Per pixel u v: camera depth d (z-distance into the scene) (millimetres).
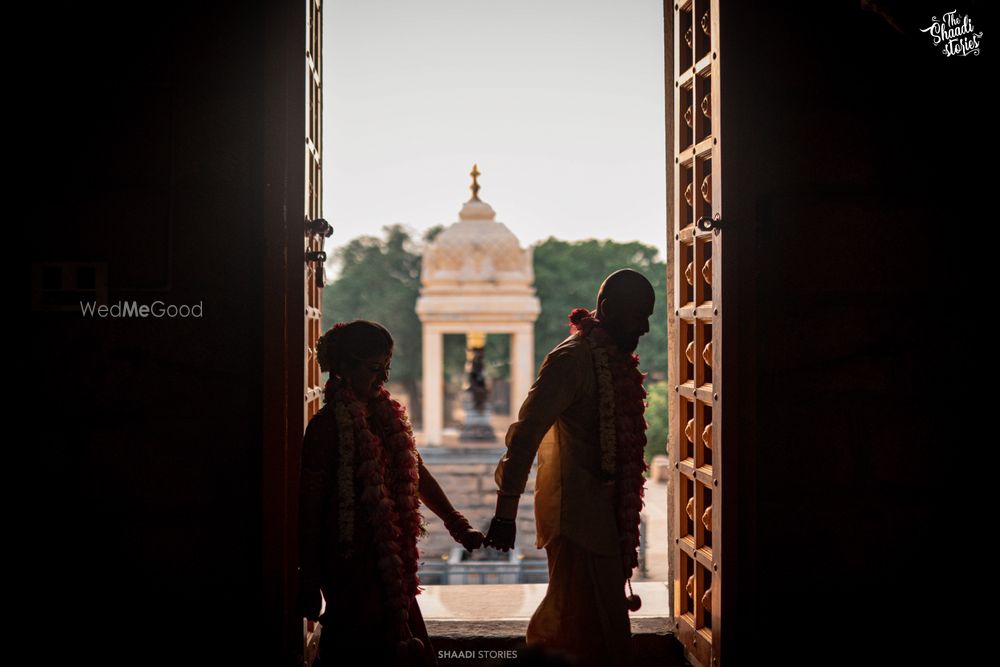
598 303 3520
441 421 15695
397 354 38719
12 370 3363
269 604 3377
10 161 3367
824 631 3551
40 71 3383
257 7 3430
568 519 3285
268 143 3402
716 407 3516
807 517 3545
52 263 3377
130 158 3400
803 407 3537
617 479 3326
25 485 3367
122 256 3396
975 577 3561
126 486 3396
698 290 3789
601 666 3219
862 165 3543
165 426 3402
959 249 3559
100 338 3391
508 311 15664
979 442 3561
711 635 3594
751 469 3477
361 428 3080
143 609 3404
